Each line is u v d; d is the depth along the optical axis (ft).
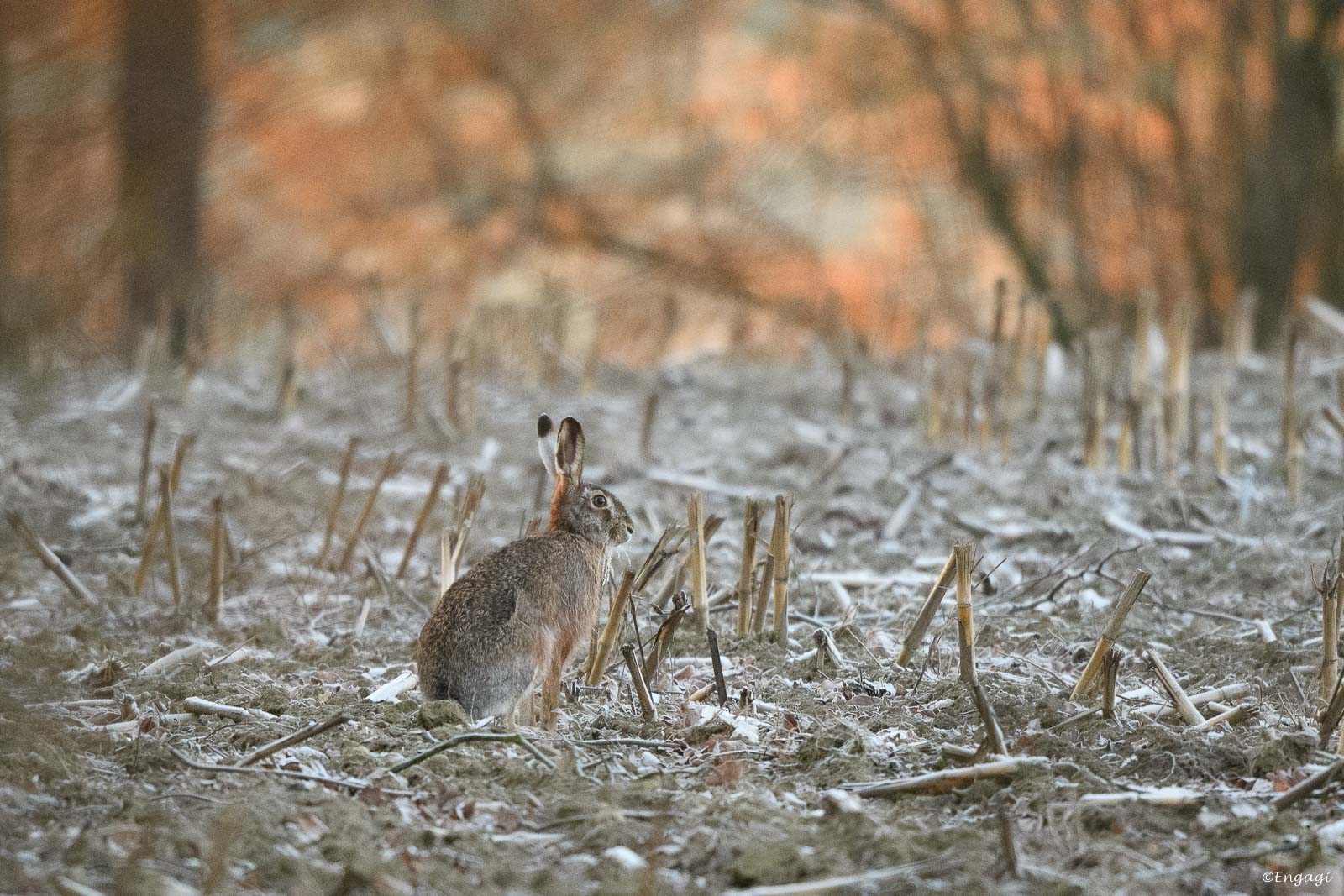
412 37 93.81
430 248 96.37
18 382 52.95
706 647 31.24
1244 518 39.52
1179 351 47.32
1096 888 20.16
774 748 25.79
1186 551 37.81
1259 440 46.26
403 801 23.22
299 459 46.37
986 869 20.57
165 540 34.83
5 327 58.23
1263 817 22.09
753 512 31.42
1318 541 37.93
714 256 94.89
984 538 39.37
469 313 88.28
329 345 65.31
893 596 35.01
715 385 57.31
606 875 20.67
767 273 94.53
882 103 90.68
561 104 97.09
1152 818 22.27
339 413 52.60
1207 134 79.20
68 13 72.08
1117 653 26.43
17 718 25.26
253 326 77.87
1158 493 41.45
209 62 82.02
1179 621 33.24
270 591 35.63
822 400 54.60
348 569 36.99
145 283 71.26
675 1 96.68
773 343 74.43
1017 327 51.06
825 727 26.40
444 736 25.50
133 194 71.67
